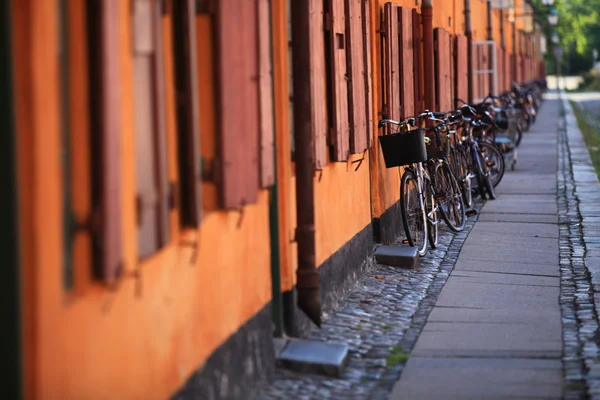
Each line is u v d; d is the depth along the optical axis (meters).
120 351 4.74
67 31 4.19
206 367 6.02
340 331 8.67
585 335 8.50
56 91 4.07
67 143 4.19
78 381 4.29
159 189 5.13
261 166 6.98
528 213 16.11
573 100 70.00
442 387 7.06
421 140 11.52
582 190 19.05
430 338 8.46
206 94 6.00
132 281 4.88
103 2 4.32
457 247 12.98
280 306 8.07
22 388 3.93
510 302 9.83
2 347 3.94
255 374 7.03
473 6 27.19
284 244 8.07
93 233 4.39
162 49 5.23
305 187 8.37
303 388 7.13
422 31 16.78
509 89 43.06
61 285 4.14
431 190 12.85
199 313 5.92
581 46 115.38
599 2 132.38
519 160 25.33
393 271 11.49
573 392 6.87
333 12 9.50
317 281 8.38
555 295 10.13
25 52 3.88
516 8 48.94
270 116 7.23
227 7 6.07
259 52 6.89
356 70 10.55
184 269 5.66
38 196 3.92
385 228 12.81
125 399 4.79
